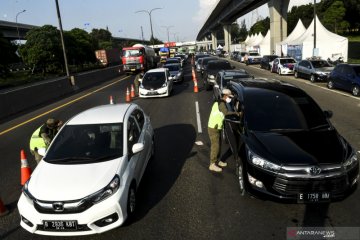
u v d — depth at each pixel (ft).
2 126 43.24
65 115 48.16
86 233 14.48
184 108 46.09
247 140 17.79
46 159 17.30
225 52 264.11
